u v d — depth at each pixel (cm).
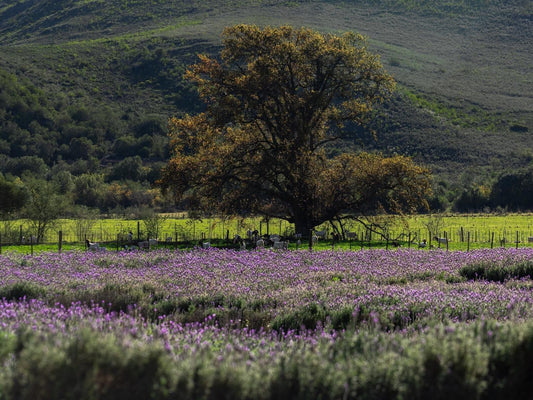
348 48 14338
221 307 4000
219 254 7562
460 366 1917
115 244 12525
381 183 13312
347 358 2133
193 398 1794
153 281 4925
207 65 14262
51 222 14712
